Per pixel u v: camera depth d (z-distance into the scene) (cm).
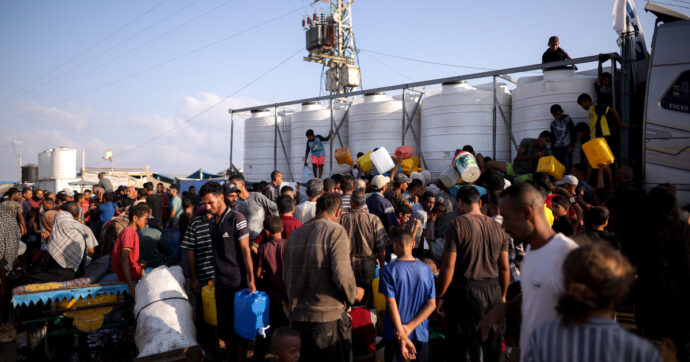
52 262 624
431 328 518
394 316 394
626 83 816
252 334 468
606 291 161
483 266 406
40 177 3391
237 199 702
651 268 356
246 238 498
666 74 715
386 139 1301
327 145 1439
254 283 493
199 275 549
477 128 1129
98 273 609
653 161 718
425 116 1219
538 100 994
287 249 395
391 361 412
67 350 557
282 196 576
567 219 488
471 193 430
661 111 714
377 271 583
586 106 871
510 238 496
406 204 638
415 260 415
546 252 227
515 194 243
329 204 410
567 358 167
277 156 1605
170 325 464
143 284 517
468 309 402
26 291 520
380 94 1356
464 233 404
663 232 355
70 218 644
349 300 376
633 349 159
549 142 922
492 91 1143
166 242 720
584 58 862
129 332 641
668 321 349
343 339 387
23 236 1067
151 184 1158
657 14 741
